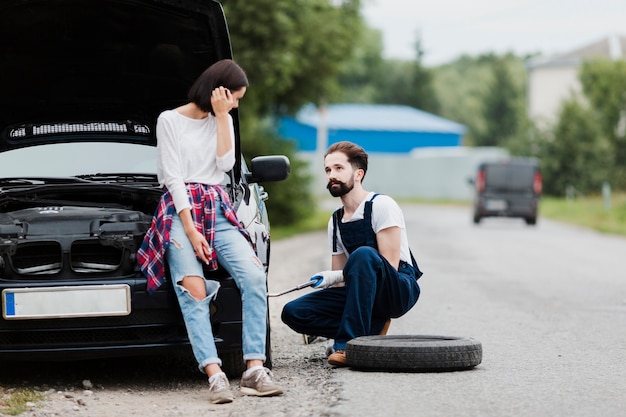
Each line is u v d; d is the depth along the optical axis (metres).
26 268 6.55
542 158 55.88
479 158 65.81
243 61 24.41
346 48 30.91
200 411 5.98
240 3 24.19
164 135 6.25
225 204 6.34
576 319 10.17
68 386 6.87
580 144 55.12
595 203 44.56
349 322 7.23
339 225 7.48
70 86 7.84
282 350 8.27
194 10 7.13
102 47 7.53
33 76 7.74
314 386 6.62
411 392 6.30
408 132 82.69
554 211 43.31
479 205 33.62
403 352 6.91
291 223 31.91
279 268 16.17
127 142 8.05
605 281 14.47
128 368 7.53
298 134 77.50
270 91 26.33
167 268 6.47
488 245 22.72
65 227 6.59
